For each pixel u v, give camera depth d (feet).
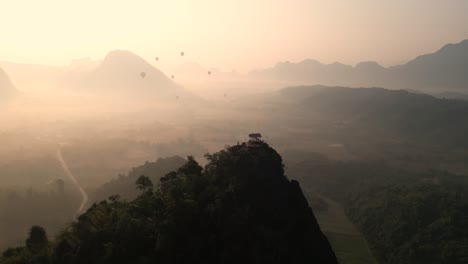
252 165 175.94
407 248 282.56
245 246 139.23
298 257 153.38
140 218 146.51
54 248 138.92
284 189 178.29
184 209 144.66
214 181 167.73
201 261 132.77
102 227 144.66
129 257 130.41
